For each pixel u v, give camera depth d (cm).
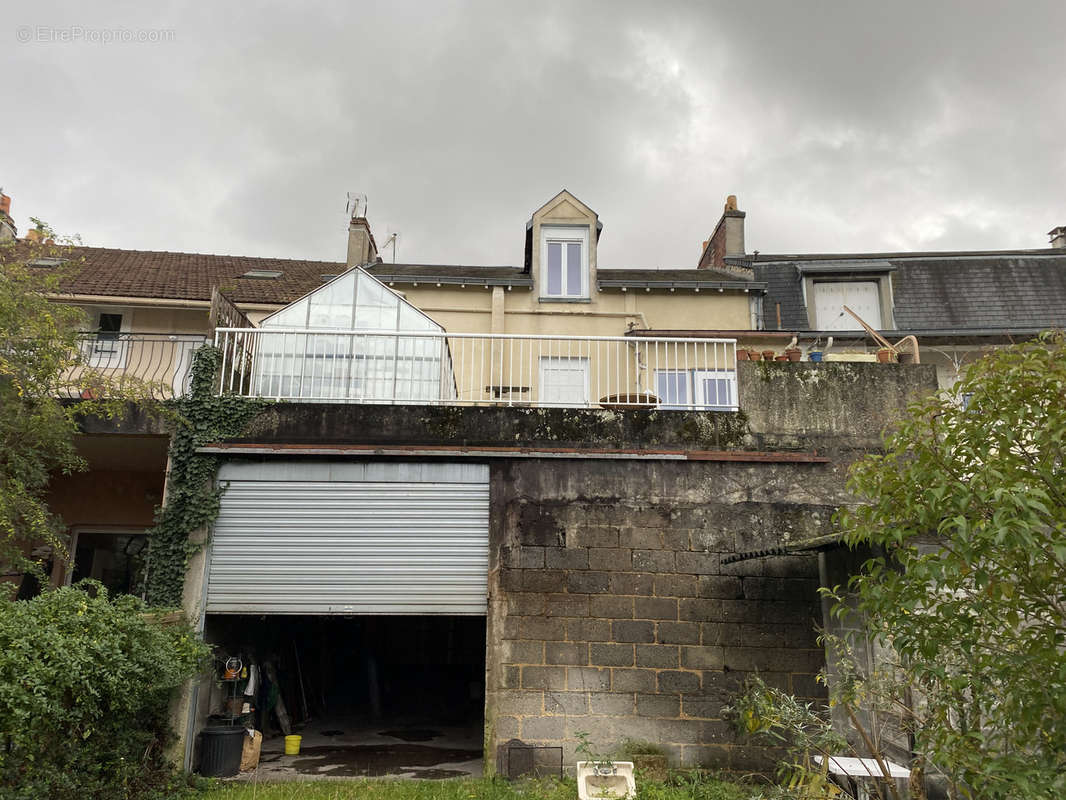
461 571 860
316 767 891
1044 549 343
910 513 379
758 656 827
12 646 523
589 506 870
